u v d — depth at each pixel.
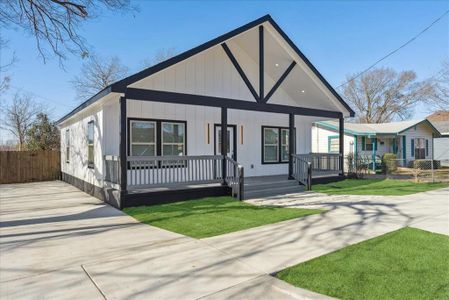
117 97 8.32
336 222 6.13
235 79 11.92
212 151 11.67
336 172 13.53
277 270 3.80
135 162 9.63
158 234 5.55
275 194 10.12
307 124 15.27
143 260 4.25
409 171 17.67
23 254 4.59
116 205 8.16
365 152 19.03
